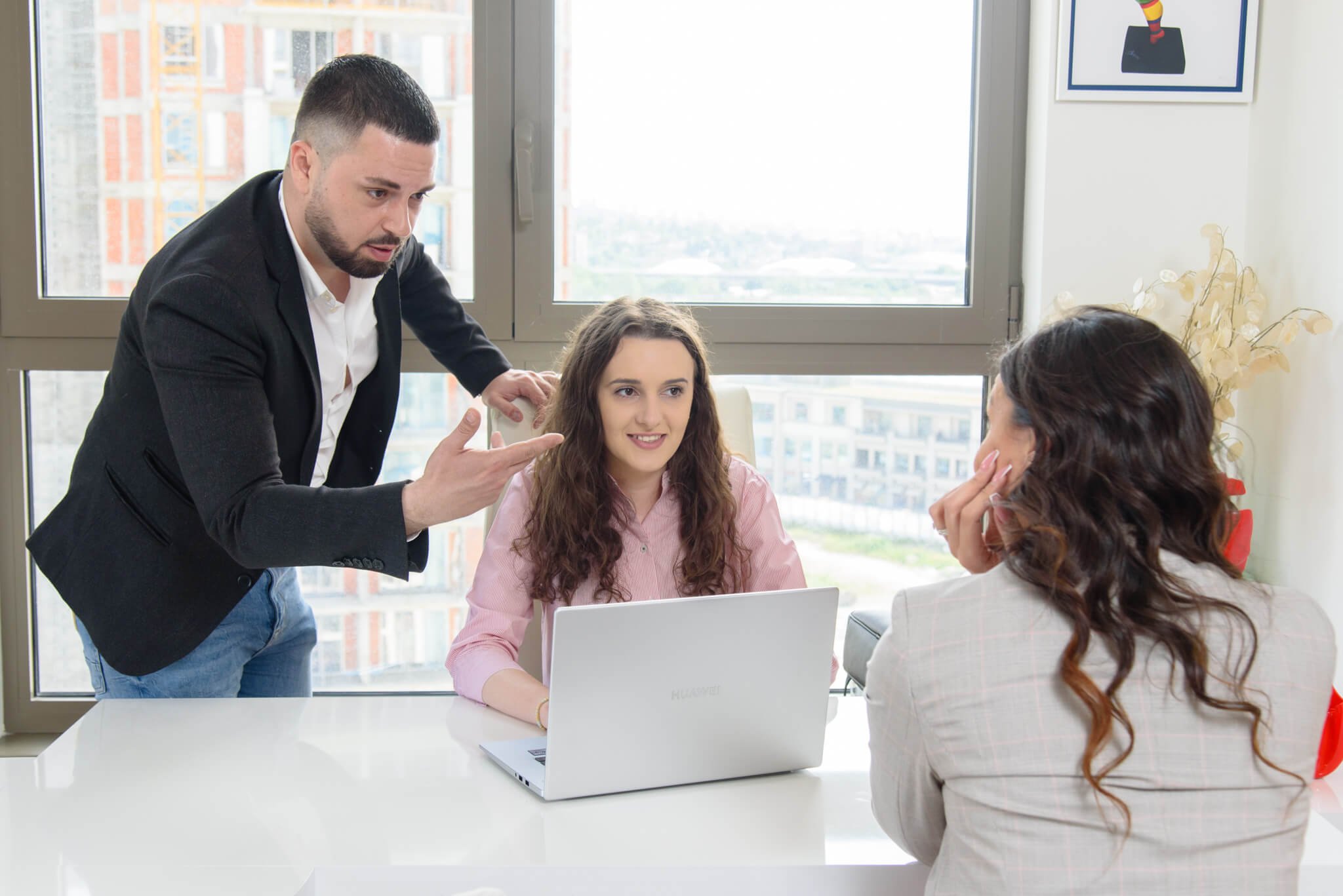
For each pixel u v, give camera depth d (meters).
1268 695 0.86
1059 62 2.35
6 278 2.37
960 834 0.89
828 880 1.07
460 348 2.02
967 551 1.09
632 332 1.63
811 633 1.24
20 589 2.44
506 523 1.71
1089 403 0.89
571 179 2.49
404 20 2.41
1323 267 2.10
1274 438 2.28
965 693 0.88
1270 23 2.30
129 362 1.59
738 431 2.00
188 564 1.60
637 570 1.70
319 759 1.32
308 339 1.57
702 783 1.27
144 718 1.45
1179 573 0.88
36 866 1.04
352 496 1.32
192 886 1.01
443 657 2.64
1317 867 1.06
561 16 2.45
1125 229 2.40
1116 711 0.83
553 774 1.19
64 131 2.40
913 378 2.59
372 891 1.05
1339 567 2.05
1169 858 0.83
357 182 1.47
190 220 2.45
